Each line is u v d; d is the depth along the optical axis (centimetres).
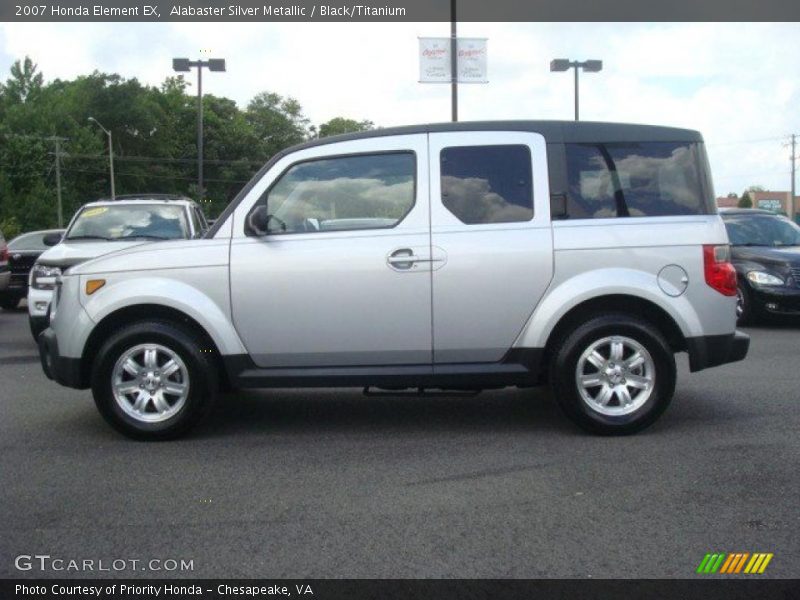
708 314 609
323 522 456
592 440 609
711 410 694
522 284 604
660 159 624
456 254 604
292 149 628
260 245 610
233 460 573
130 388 615
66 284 625
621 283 600
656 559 405
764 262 1195
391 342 609
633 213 615
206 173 8612
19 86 9062
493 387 631
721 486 505
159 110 8631
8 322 1445
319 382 613
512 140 618
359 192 619
